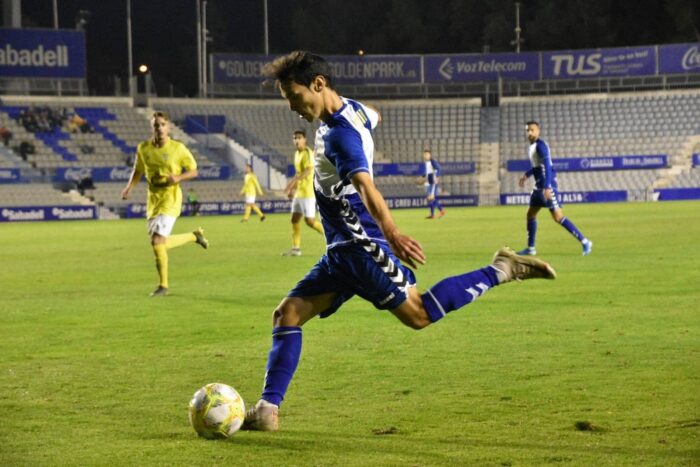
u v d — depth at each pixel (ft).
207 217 253.44
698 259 90.07
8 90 288.92
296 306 31.71
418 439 29.66
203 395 30.19
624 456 27.14
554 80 328.08
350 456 27.84
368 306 63.82
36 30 283.79
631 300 62.69
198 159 288.92
